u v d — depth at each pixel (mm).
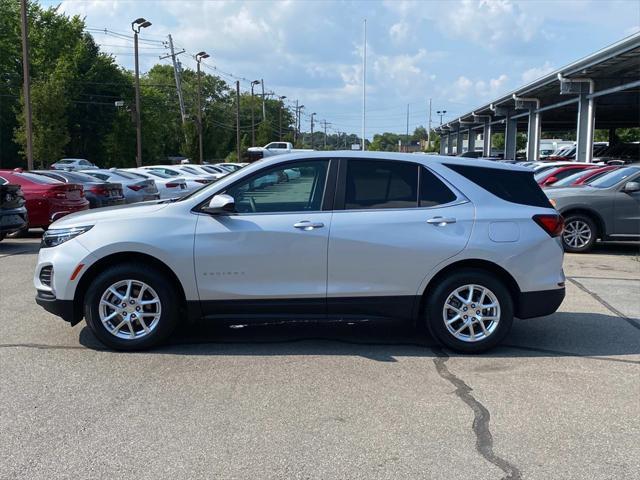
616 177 12305
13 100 57031
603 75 26688
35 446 3832
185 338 6113
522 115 38812
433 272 5535
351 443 3898
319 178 5633
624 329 6590
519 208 5672
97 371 5160
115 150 64938
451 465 3631
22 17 28203
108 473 3510
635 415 4371
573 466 3635
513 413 4387
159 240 5461
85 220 5668
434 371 5227
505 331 5641
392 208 5586
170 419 4230
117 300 5613
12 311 7172
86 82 63781
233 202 5410
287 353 5676
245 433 4027
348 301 5555
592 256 11750
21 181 13805
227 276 5500
